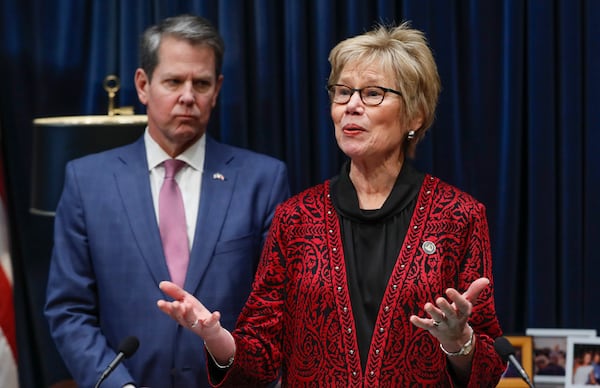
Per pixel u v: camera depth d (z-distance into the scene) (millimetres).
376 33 2178
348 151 2096
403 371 1991
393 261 2059
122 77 3682
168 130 2883
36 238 3758
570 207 3529
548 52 3525
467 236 2086
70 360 2756
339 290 2035
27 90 3756
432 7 3580
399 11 3664
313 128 3666
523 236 3648
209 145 3018
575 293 3527
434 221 2086
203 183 2922
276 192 2971
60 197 3268
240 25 3623
